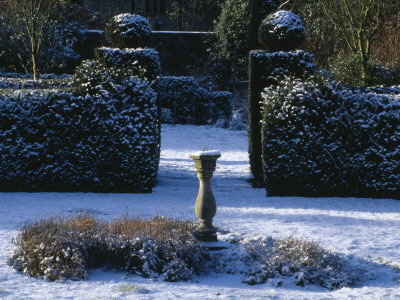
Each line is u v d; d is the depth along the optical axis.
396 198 11.46
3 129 11.60
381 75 20.31
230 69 30.89
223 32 30.19
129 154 11.67
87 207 10.04
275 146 11.49
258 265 6.67
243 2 31.23
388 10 23.67
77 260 6.46
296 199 11.28
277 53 13.21
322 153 11.42
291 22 13.34
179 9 37.19
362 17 20.27
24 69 27.61
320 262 6.62
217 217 9.34
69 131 11.61
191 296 5.79
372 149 11.36
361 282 6.41
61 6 28.06
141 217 9.08
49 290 5.89
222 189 12.83
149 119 11.72
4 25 27.22
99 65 12.11
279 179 11.59
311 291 6.18
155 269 6.62
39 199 10.81
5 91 12.09
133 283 6.27
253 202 10.94
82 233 6.86
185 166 16.61
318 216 9.55
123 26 13.70
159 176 14.78
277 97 11.54
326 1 23.25
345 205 10.73
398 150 11.30
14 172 11.64
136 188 11.82
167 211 9.77
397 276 6.47
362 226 8.84
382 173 11.41
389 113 11.27
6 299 5.46
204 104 27.44
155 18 38.94
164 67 30.80
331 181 11.51
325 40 28.31
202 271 6.73
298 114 11.34
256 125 13.68
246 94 30.19
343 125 11.33
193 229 7.44
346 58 21.25
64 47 27.61
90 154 11.63
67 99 11.64
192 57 30.94
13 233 7.95
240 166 17.05
